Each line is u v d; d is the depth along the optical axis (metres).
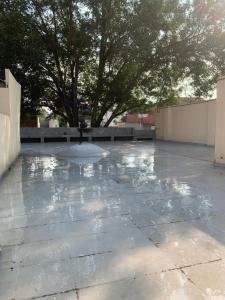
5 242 2.26
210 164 6.26
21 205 3.22
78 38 11.99
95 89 14.95
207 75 12.91
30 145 11.96
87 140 14.48
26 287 1.67
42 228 2.54
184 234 2.39
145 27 11.62
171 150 9.56
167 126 14.42
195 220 2.72
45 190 3.90
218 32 11.82
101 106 15.35
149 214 2.89
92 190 3.89
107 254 2.05
